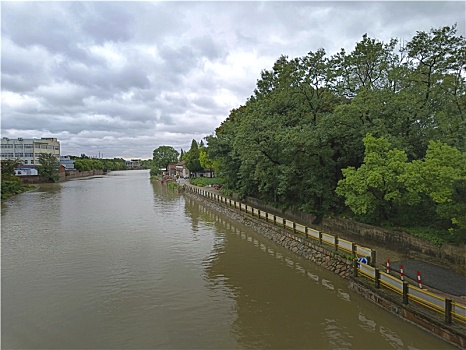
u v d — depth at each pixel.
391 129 18.39
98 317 11.80
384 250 15.86
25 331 10.91
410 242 15.44
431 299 9.82
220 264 17.55
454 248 13.55
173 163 114.88
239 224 28.30
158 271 16.58
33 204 43.41
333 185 21.28
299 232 19.75
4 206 41.66
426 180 13.34
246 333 10.54
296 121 25.75
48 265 17.73
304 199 23.27
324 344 9.82
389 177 14.41
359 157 19.98
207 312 12.03
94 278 15.68
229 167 37.53
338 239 15.95
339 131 19.14
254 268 16.80
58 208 39.47
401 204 16.08
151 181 93.69
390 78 21.48
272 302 12.73
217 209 36.00
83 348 9.84
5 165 67.56
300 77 23.94
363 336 10.19
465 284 11.59
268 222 23.92
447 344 8.98
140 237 24.00
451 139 16.70
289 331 10.59
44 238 23.97
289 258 18.36
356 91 23.45
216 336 10.40
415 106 18.62
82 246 21.58
